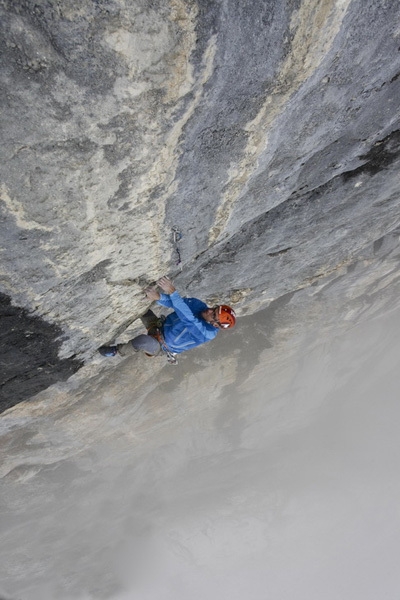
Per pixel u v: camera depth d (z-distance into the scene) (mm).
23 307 4598
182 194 4281
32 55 2609
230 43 3090
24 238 3713
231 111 3672
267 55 3336
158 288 5637
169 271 5555
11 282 4133
